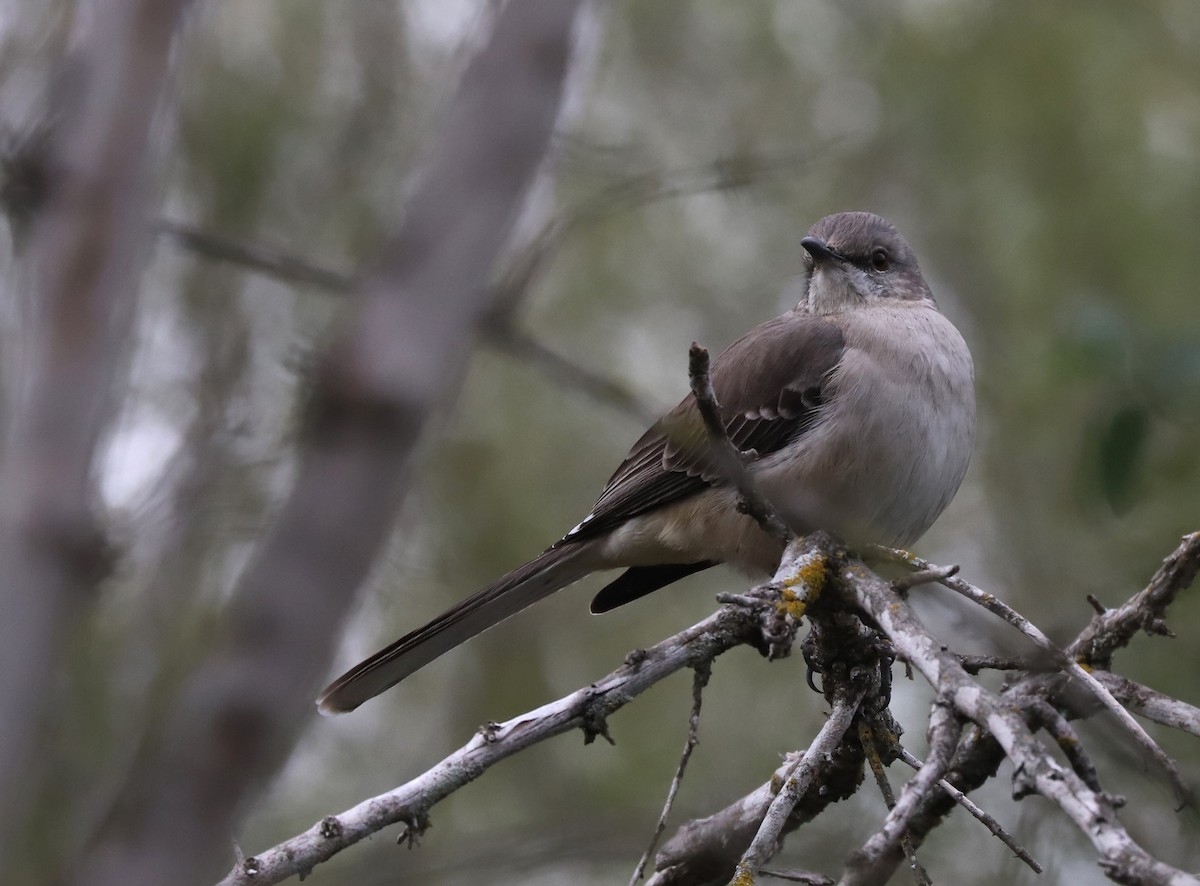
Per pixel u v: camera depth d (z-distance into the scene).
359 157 12.45
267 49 13.05
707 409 5.98
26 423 4.72
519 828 9.28
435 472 12.64
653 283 13.41
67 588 4.48
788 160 10.44
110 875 3.73
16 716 4.23
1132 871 3.92
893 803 5.81
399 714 12.46
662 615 12.55
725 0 13.95
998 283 12.62
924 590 5.85
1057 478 11.69
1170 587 6.35
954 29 13.12
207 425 10.18
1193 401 8.45
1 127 6.21
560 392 12.78
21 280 5.23
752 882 5.59
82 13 5.82
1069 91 12.51
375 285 5.06
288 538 4.41
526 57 5.58
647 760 11.59
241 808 3.92
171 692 10.02
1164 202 12.17
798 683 11.97
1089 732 7.43
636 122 13.27
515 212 5.40
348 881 7.80
